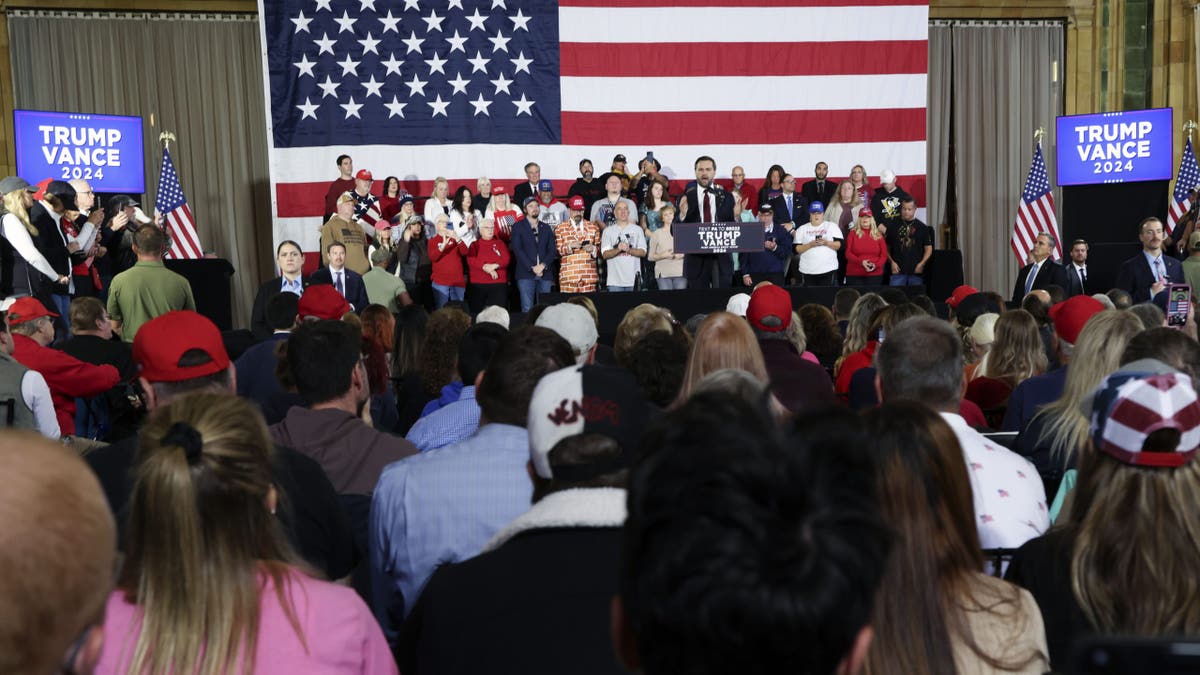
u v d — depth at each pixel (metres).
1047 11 14.89
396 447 2.99
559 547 1.61
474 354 3.57
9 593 0.74
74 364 5.32
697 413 0.89
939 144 15.00
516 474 2.35
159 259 8.27
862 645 0.89
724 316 3.16
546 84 13.35
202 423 1.68
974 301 6.09
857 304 6.05
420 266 12.28
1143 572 1.84
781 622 0.79
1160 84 14.84
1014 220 15.18
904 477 1.60
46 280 9.23
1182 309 6.32
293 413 2.97
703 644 0.80
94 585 0.79
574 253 11.88
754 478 0.81
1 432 0.79
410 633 1.74
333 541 2.45
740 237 11.39
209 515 1.61
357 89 13.07
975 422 3.67
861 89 13.72
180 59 13.62
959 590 1.65
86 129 11.26
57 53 13.22
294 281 9.63
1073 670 0.67
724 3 13.50
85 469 0.81
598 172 13.48
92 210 10.41
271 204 13.94
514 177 13.35
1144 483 1.86
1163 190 12.76
